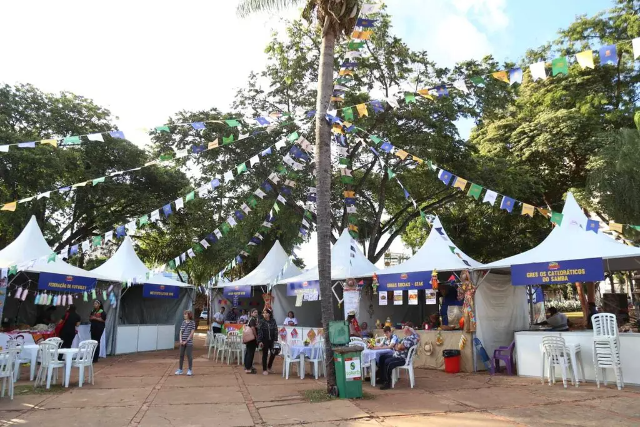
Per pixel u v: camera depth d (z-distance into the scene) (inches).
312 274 618.8
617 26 877.8
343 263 601.0
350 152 748.0
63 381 391.5
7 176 783.7
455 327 486.6
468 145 776.9
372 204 936.3
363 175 868.6
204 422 260.4
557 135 856.3
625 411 278.7
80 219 1057.5
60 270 542.6
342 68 390.0
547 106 936.9
